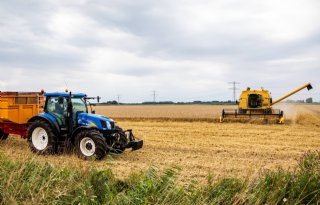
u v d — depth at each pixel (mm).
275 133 18328
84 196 5523
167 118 27922
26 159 6965
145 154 11820
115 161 10328
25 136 12922
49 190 5727
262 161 10711
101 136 10453
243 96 26000
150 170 6480
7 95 12727
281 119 23578
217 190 5984
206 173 8750
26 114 13086
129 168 9289
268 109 25703
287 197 5898
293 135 17531
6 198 5512
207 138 16234
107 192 5805
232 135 17438
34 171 6363
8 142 13945
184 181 7797
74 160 7844
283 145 14227
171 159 10859
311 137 16812
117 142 10992
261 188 5941
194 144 14266
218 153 12172
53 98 11695
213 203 5551
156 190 5840
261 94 25750
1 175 6066
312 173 6305
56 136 11234
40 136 11602
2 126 13305
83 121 11164
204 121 25828
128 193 5805
